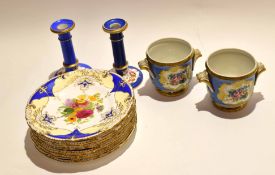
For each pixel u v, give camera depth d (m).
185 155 0.88
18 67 1.25
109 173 0.86
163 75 0.97
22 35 1.40
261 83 1.05
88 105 0.97
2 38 1.40
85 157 0.85
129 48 1.28
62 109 0.96
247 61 0.96
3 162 0.92
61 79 1.02
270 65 1.11
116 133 0.84
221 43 1.24
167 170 0.85
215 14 1.37
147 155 0.89
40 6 1.45
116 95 0.97
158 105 1.03
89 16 1.43
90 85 1.02
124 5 1.42
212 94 0.95
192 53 0.97
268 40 1.21
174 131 0.94
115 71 1.13
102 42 1.32
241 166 0.84
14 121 1.03
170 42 1.04
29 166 0.90
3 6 1.45
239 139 0.90
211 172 0.84
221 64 0.99
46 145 0.85
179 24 1.36
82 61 1.23
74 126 0.90
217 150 0.88
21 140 0.97
